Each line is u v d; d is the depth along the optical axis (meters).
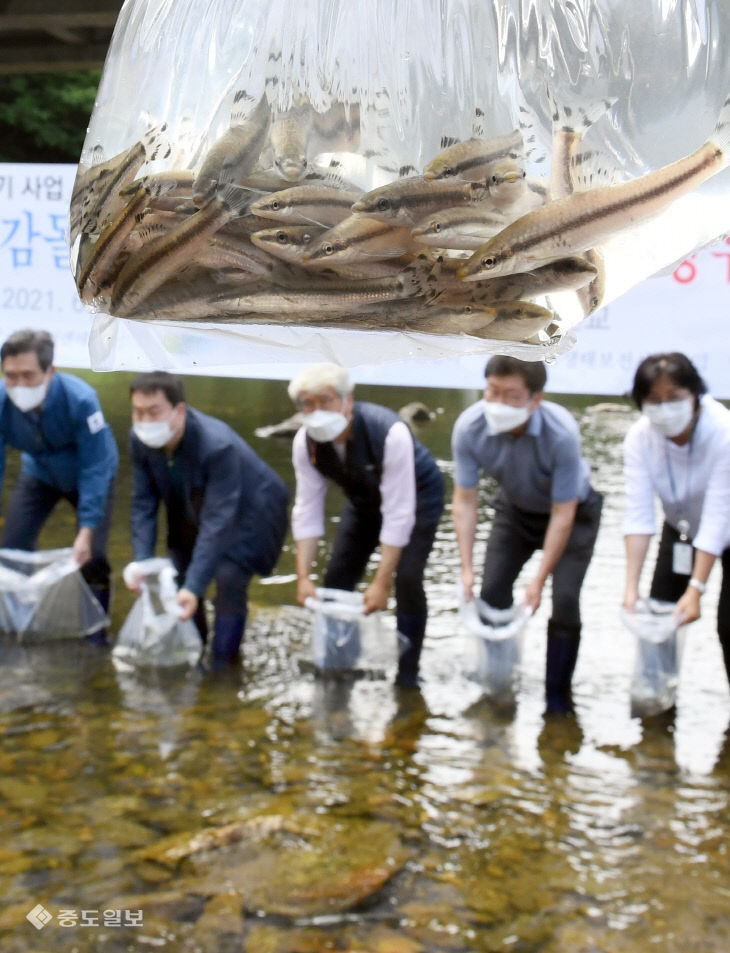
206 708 4.19
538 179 1.55
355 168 1.56
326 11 1.56
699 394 3.80
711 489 3.93
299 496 4.47
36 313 5.40
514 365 3.76
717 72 1.58
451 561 6.57
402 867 2.99
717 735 4.04
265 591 5.90
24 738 3.84
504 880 2.94
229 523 4.44
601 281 1.59
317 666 4.62
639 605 4.22
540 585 4.21
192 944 2.61
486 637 4.31
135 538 4.61
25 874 2.90
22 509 4.97
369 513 4.47
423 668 4.71
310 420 4.05
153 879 2.89
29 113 17.66
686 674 4.75
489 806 3.39
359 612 4.54
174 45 1.57
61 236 5.33
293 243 1.42
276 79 1.53
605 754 3.83
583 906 2.81
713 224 1.63
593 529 4.29
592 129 1.56
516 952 2.60
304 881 2.89
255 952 2.57
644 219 1.46
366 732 3.99
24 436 4.65
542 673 4.71
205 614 4.94
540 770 3.68
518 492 4.15
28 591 4.89
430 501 4.45
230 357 1.56
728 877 2.97
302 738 3.91
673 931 2.69
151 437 4.22
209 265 1.43
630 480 4.16
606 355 4.89
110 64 1.62
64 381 4.62
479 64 1.57
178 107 1.56
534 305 1.50
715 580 6.32
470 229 1.45
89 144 1.59
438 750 3.83
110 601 5.18
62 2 8.70
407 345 1.56
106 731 3.92
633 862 3.05
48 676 4.49
